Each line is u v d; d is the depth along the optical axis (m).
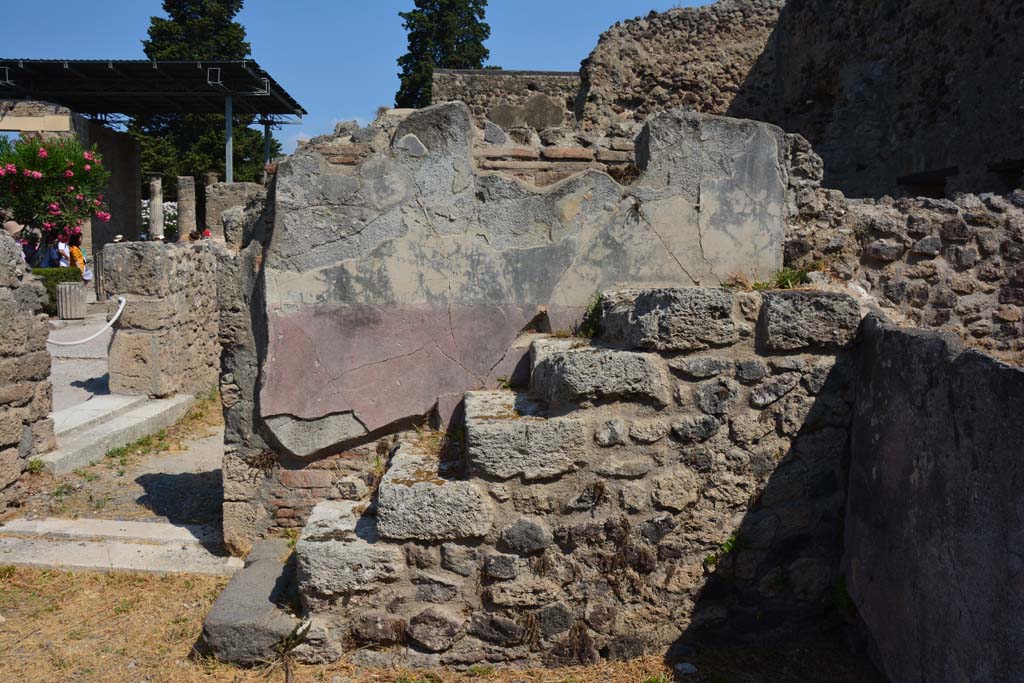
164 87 23.75
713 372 3.22
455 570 3.19
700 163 4.30
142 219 34.38
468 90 13.41
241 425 4.30
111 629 3.68
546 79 13.40
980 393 2.25
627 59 10.66
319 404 4.16
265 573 3.64
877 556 2.94
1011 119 6.75
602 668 3.20
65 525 4.91
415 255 4.14
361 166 4.09
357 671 3.17
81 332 12.58
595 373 3.18
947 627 2.40
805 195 4.59
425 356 4.18
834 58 9.52
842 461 3.30
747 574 3.29
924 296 4.95
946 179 8.01
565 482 3.20
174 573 4.24
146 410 7.73
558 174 4.50
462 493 3.15
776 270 4.41
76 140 17.27
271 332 4.09
